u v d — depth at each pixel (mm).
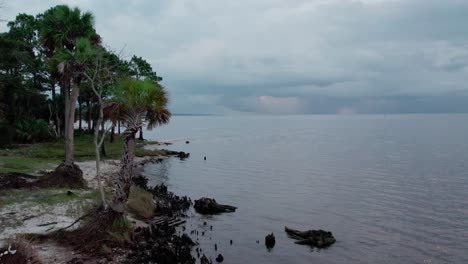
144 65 67562
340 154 75312
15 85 53500
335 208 30719
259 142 107500
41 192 23312
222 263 18531
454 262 19750
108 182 31406
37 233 16766
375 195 36125
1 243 14695
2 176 25953
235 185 40219
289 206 31062
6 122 50594
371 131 175500
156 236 19531
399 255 20625
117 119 17781
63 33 27344
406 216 28516
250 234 23234
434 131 167500
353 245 21953
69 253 15500
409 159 67000
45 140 56844
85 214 19172
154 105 17703
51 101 66188
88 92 62844
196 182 41375
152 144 86375
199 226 24219
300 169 53719
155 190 32281
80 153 48125
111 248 16469
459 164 59656
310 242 21922
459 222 26953
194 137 127500
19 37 58625
